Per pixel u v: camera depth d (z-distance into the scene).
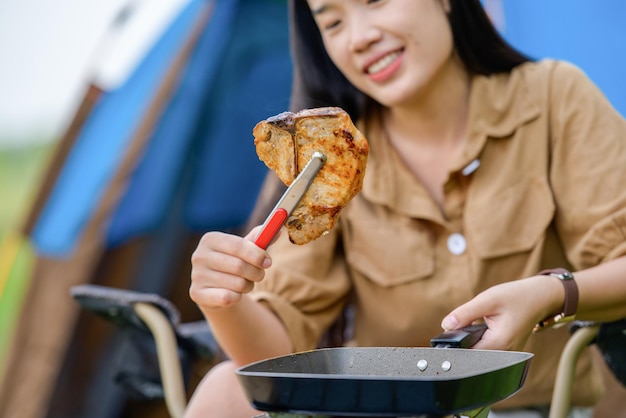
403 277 1.83
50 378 4.00
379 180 1.88
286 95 4.17
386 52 1.76
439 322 1.82
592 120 1.83
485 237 1.80
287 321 1.81
